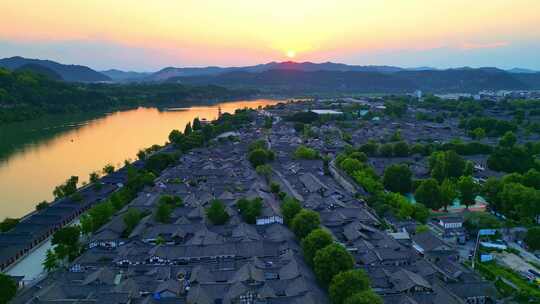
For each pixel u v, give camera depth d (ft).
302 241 492.95
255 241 527.81
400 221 630.74
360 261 495.82
